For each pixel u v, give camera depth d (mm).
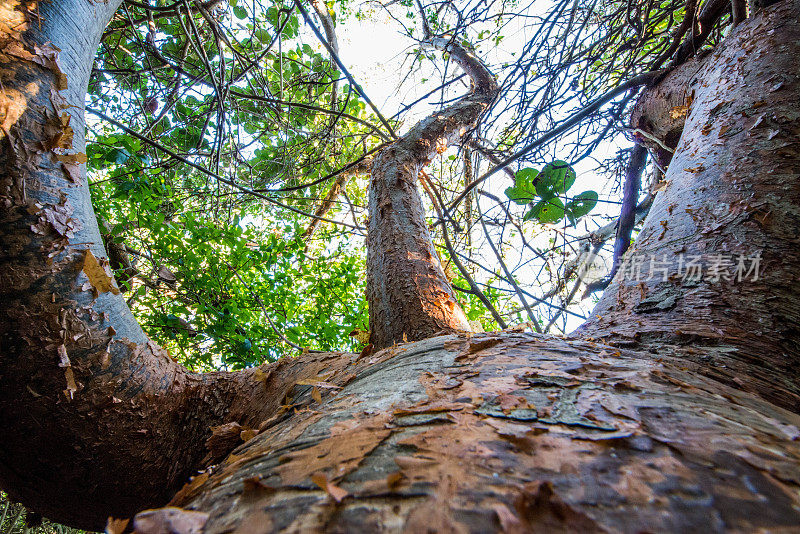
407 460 132
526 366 220
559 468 120
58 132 357
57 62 362
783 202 362
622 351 263
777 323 292
